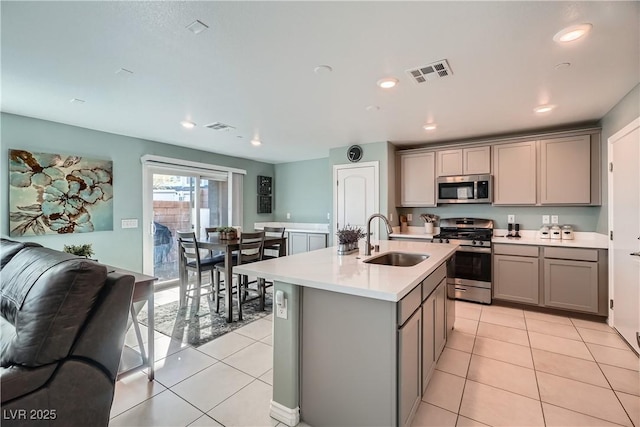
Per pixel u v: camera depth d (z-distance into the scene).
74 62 2.14
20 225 3.26
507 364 2.42
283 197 6.65
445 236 4.24
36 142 3.40
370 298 1.58
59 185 3.54
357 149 4.80
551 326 3.20
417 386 1.83
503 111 3.21
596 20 1.68
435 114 3.30
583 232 3.85
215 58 2.10
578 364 2.42
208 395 2.02
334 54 2.05
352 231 2.71
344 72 2.31
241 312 3.39
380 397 1.57
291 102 2.95
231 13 1.62
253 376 2.24
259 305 3.73
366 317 1.60
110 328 1.51
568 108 3.11
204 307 3.81
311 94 2.74
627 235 2.77
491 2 1.54
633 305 2.65
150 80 2.45
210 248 3.46
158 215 4.66
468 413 1.85
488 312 3.64
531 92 2.69
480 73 2.32
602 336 2.94
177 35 1.82
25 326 1.31
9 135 3.22
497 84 2.52
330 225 5.11
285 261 2.24
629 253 2.72
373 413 1.59
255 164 6.34
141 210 4.37
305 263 2.15
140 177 4.37
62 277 1.35
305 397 1.79
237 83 2.51
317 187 6.15
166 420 1.78
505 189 4.03
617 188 2.98
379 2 1.53
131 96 2.78
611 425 1.75
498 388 2.11
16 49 1.96
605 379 2.21
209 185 5.50
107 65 2.19
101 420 1.50
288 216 6.57
